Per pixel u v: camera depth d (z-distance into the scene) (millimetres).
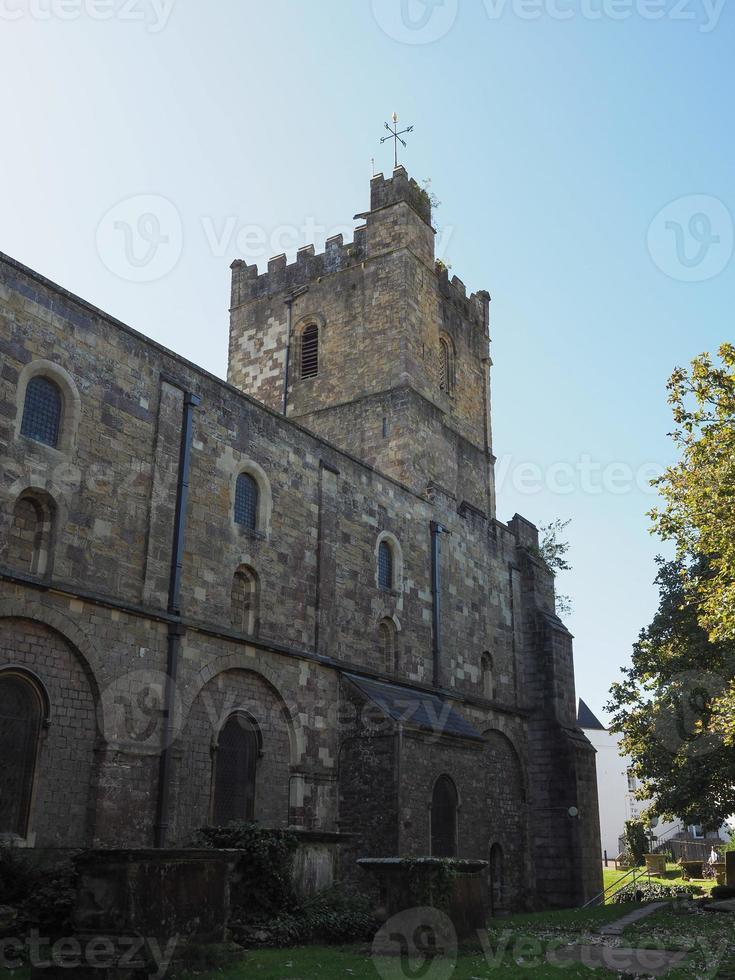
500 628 40719
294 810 26734
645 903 35156
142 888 13617
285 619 27969
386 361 41438
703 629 35188
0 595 20047
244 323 46688
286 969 14922
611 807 85062
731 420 28078
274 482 28703
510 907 36781
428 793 28734
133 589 23125
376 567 32938
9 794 19719
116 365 24016
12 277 21703
